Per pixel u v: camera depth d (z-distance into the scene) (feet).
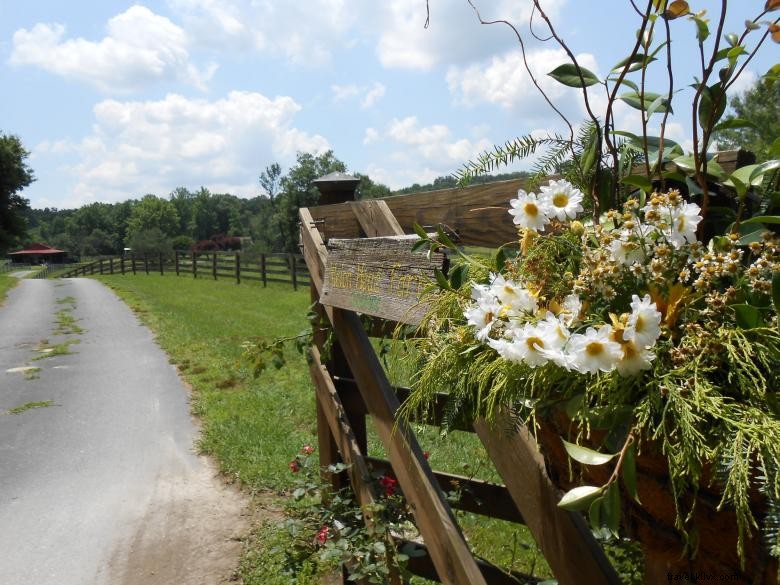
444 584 5.90
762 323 3.00
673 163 4.14
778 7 3.34
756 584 2.92
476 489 8.13
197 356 27.30
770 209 3.73
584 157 4.21
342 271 6.57
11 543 11.88
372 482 7.95
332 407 8.79
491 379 3.70
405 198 6.94
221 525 12.26
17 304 53.62
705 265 3.18
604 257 3.41
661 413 2.99
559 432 3.57
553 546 4.46
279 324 34.83
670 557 3.31
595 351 3.00
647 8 3.63
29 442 17.34
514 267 3.97
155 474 14.87
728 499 2.71
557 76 4.19
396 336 5.34
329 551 7.84
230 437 16.72
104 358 28.30
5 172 142.92
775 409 2.83
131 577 10.67
